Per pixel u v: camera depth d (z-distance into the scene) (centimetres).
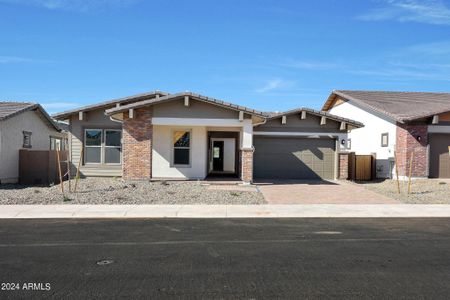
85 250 801
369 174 2423
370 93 2962
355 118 2847
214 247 827
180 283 608
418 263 718
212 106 1950
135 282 612
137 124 1945
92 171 2298
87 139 2311
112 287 591
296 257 754
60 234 950
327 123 2295
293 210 1295
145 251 794
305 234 959
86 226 1048
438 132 2227
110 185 1836
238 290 579
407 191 1773
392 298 552
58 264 706
